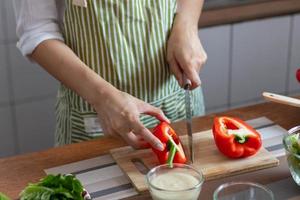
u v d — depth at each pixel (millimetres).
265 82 2309
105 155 1173
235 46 2170
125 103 1145
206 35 2096
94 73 1223
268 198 972
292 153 1021
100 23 1305
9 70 2062
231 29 2133
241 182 1008
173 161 1101
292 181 1079
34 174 1112
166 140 1107
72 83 1220
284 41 2258
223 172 1097
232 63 2199
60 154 1175
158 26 1345
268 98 1235
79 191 957
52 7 1310
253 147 1135
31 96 2131
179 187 983
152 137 1097
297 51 2309
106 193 1056
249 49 2203
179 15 1403
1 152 2174
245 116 1308
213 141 1200
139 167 1119
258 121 1283
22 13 1289
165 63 1379
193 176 1014
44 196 942
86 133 1375
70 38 1355
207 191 1059
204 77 2172
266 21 2182
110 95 1166
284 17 2209
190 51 1319
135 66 1354
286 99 1219
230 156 1129
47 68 1272
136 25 1328
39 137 2215
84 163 1146
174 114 1440
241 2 2143
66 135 1435
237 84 2254
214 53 2145
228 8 2100
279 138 1215
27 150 2213
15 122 2148
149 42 1347
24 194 957
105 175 1109
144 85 1379
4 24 1993
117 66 1340
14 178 1099
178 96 1439
